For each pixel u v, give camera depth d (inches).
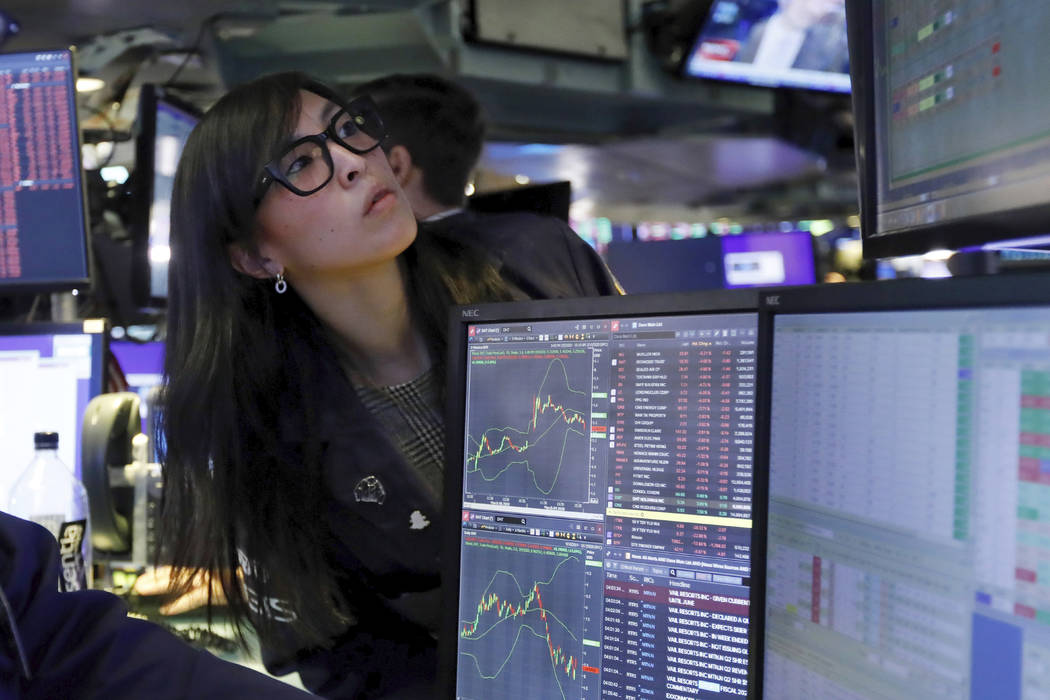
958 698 24.8
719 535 33.4
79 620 28.0
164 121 79.8
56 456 58.1
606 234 271.1
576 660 36.3
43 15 81.7
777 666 31.0
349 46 122.2
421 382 53.2
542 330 37.6
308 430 52.1
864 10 34.8
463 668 38.9
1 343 63.1
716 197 248.4
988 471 24.2
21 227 66.3
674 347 34.5
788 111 181.0
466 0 131.3
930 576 25.7
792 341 30.6
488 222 62.9
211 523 53.4
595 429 36.2
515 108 161.2
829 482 29.0
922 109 32.1
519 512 37.8
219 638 55.1
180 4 85.7
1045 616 22.6
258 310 52.0
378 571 53.4
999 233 27.9
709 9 143.6
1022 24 26.9
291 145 47.7
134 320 85.1
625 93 155.3
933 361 25.9
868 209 35.4
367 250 48.6
